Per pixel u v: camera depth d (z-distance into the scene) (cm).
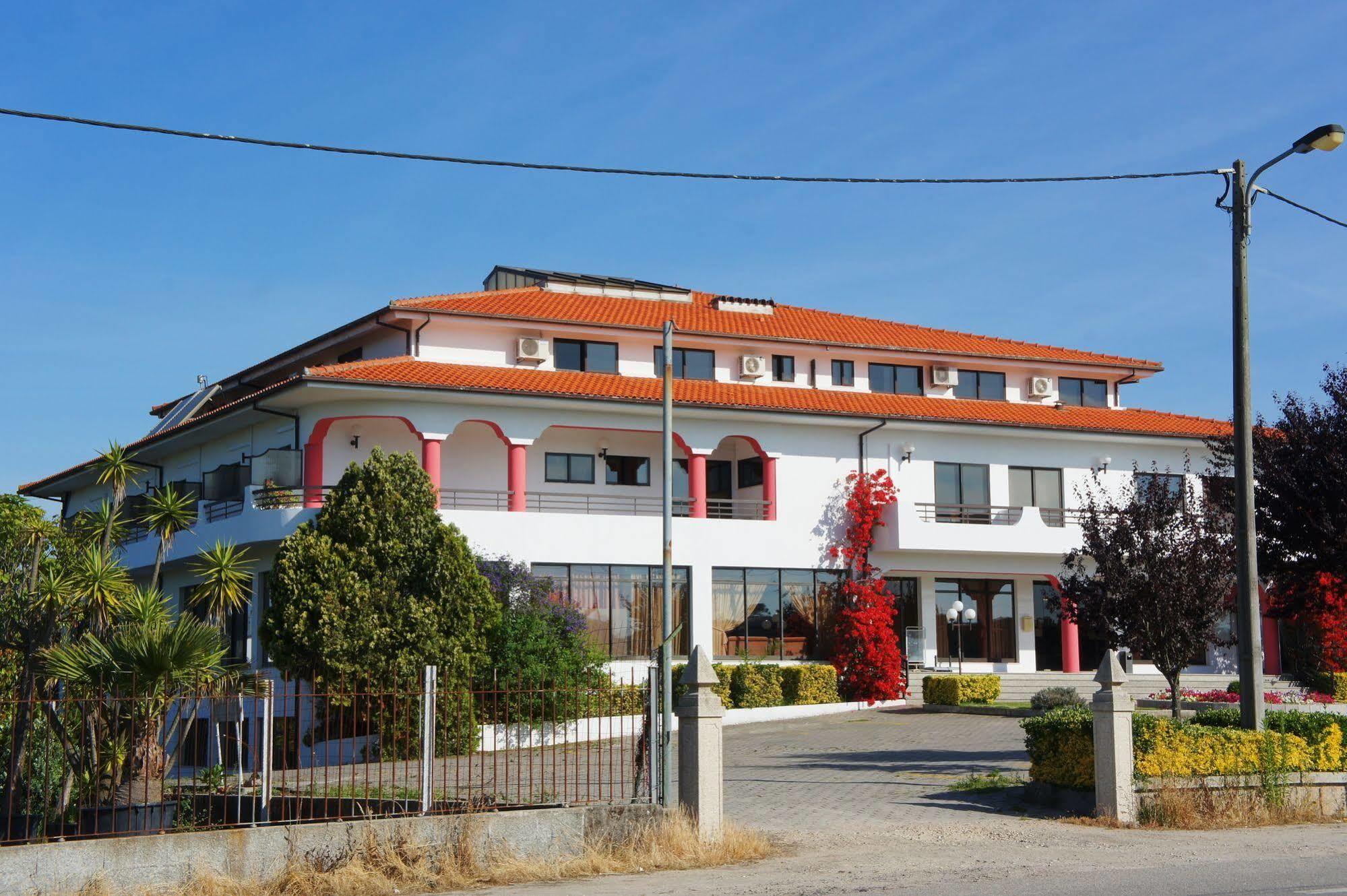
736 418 3750
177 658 1568
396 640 2692
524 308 3909
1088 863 1438
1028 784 1912
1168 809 1742
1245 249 1903
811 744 2830
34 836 1475
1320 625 3791
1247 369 1914
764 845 1536
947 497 4028
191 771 2217
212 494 3631
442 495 3578
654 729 1584
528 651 2858
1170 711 3272
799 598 3781
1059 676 3962
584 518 3475
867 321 4706
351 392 3312
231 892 1261
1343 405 2273
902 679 3772
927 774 2269
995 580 4147
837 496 3875
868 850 1542
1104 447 4225
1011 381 4484
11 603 2055
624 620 3503
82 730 1409
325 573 2702
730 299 4516
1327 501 2230
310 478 3422
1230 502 2436
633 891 1291
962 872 1378
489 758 2505
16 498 4103
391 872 1351
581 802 1563
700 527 3638
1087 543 2462
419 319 3647
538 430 3506
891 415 3862
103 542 2312
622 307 4212
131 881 1248
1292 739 1864
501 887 1338
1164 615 2294
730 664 3516
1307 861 1444
